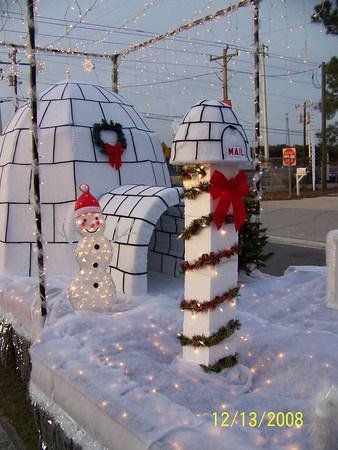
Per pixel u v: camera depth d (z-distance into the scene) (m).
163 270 6.86
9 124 7.17
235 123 3.41
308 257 10.57
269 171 29.55
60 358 3.44
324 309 5.32
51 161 6.31
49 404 3.35
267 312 5.26
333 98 24.70
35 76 4.32
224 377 3.46
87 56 9.32
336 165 42.56
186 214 3.54
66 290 5.36
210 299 3.45
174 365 3.58
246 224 6.54
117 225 5.59
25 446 3.71
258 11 6.18
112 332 4.12
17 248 6.21
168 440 2.34
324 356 3.60
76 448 2.93
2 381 4.76
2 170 6.60
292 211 17.97
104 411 2.73
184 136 3.35
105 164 6.50
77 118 6.54
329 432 2.29
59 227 6.18
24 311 4.78
